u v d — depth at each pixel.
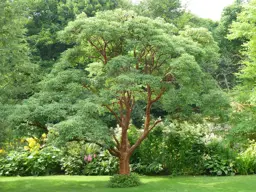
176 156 10.68
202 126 11.23
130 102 9.13
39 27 22.33
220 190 7.70
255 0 10.72
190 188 8.01
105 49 8.94
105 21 8.05
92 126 7.33
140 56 8.67
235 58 23.33
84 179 9.90
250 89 11.23
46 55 22.05
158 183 8.80
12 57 9.39
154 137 10.91
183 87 8.16
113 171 10.98
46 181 9.53
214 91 8.44
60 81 8.03
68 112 7.78
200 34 9.78
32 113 7.39
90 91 8.62
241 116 9.48
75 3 22.34
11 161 11.39
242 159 10.52
